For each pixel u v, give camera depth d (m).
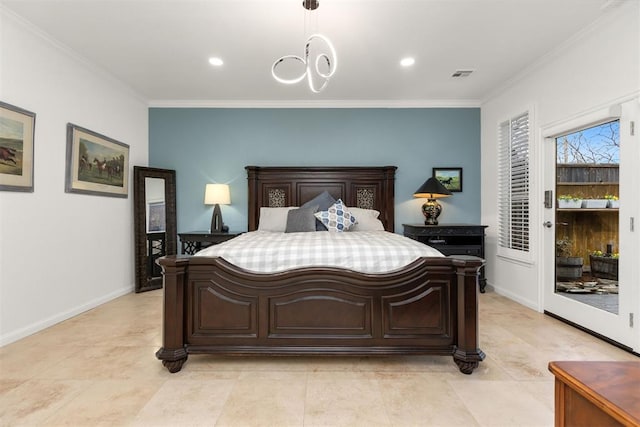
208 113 4.51
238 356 2.27
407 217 4.52
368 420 1.58
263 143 4.51
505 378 1.97
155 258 4.24
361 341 2.08
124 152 3.94
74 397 1.76
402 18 2.52
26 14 2.48
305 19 2.53
